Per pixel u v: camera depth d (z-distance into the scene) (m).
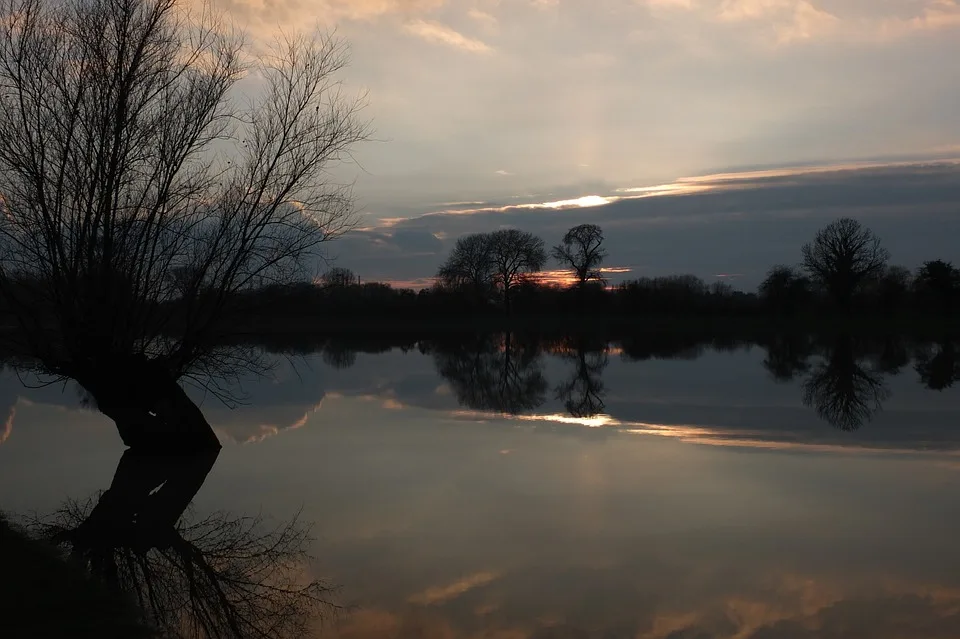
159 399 17.59
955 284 80.88
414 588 9.77
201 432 18.20
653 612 8.93
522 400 26.59
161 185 16.69
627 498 13.71
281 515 13.02
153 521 12.79
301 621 8.87
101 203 16.08
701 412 23.02
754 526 12.04
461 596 9.48
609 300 90.69
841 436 18.98
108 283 16.16
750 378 32.53
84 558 11.06
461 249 93.38
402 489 14.61
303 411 24.67
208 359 18.61
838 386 29.08
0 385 33.50
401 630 8.59
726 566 10.33
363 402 26.70
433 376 35.31
